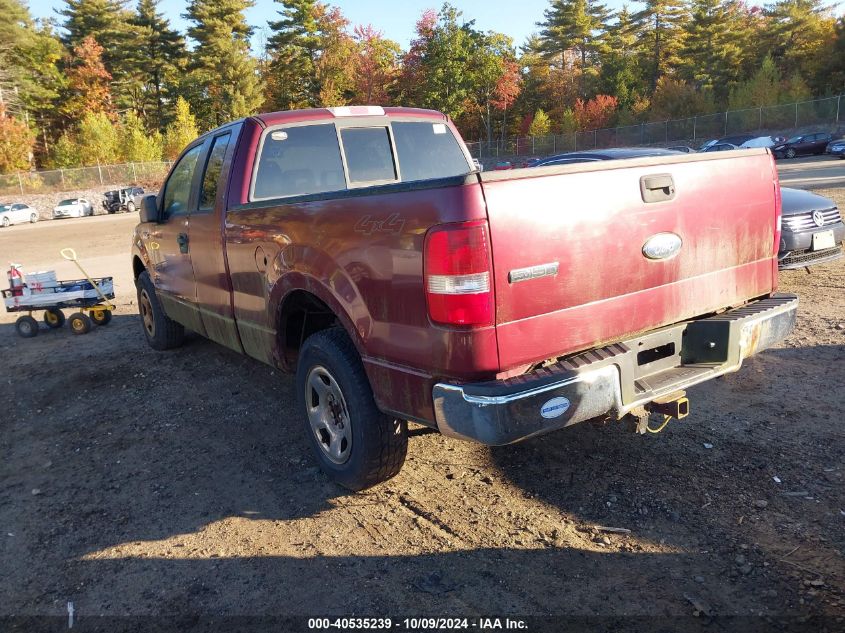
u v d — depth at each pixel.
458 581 2.85
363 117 4.84
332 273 3.25
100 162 53.56
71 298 7.62
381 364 3.07
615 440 4.03
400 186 2.81
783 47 64.25
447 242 2.58
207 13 65.06
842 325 5.86
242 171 4.29
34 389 5.83
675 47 73.12
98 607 2.84
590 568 2.87
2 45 57.16
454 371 2.69
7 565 3.19
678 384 3.10
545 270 2.71
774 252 3.66
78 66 63.66
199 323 5.19
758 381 4.79
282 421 4.73
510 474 3.74
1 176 46.16
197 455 4.27
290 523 3.40
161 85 73.12
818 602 2.56
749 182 3.47
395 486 3.70
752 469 3.58
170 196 5.61
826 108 43.28
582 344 2.89
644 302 3.08
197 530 3.39
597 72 71.69
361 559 3.05
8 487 4.01
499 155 57.59
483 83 64.88
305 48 68.56
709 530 3.07
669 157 3.15
